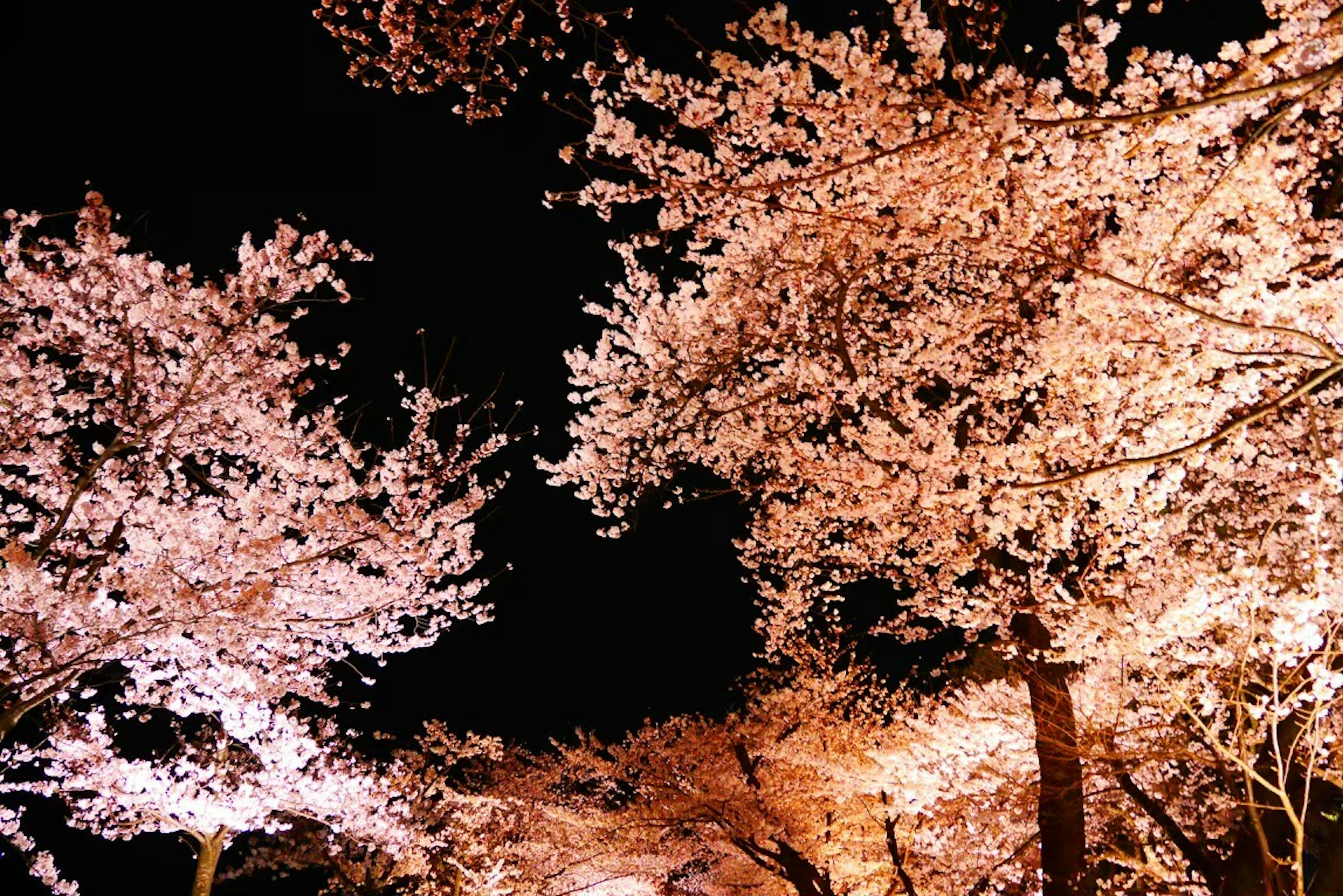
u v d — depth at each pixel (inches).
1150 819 347.9
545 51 229.0
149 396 406.6
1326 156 257.0
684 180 253.0
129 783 498.0
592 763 821.9
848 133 252.5
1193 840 355.9
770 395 346.9
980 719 433.1
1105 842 405.7
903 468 273.9
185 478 407.8
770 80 228.2
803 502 358.0
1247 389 234.4
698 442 361.1
